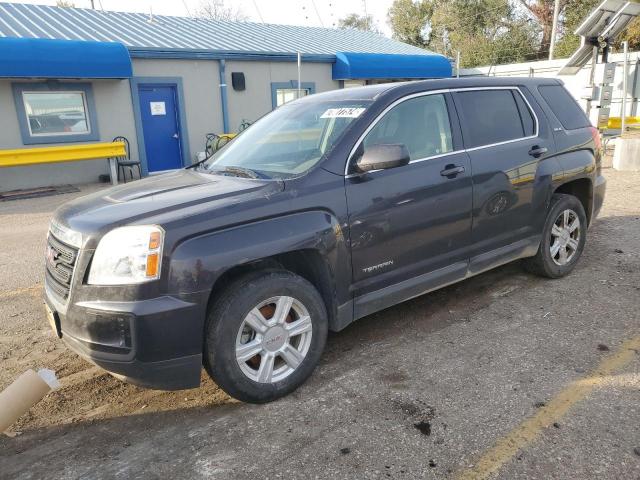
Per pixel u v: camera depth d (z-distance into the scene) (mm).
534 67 20078
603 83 12852
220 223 2873
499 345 3715
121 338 2709
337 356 3691
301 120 3984
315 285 3412
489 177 4070
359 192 3389
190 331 2783
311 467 2576
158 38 14211
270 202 3062
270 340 3092
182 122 13914
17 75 10711
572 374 3281
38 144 12039
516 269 5199
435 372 3396
